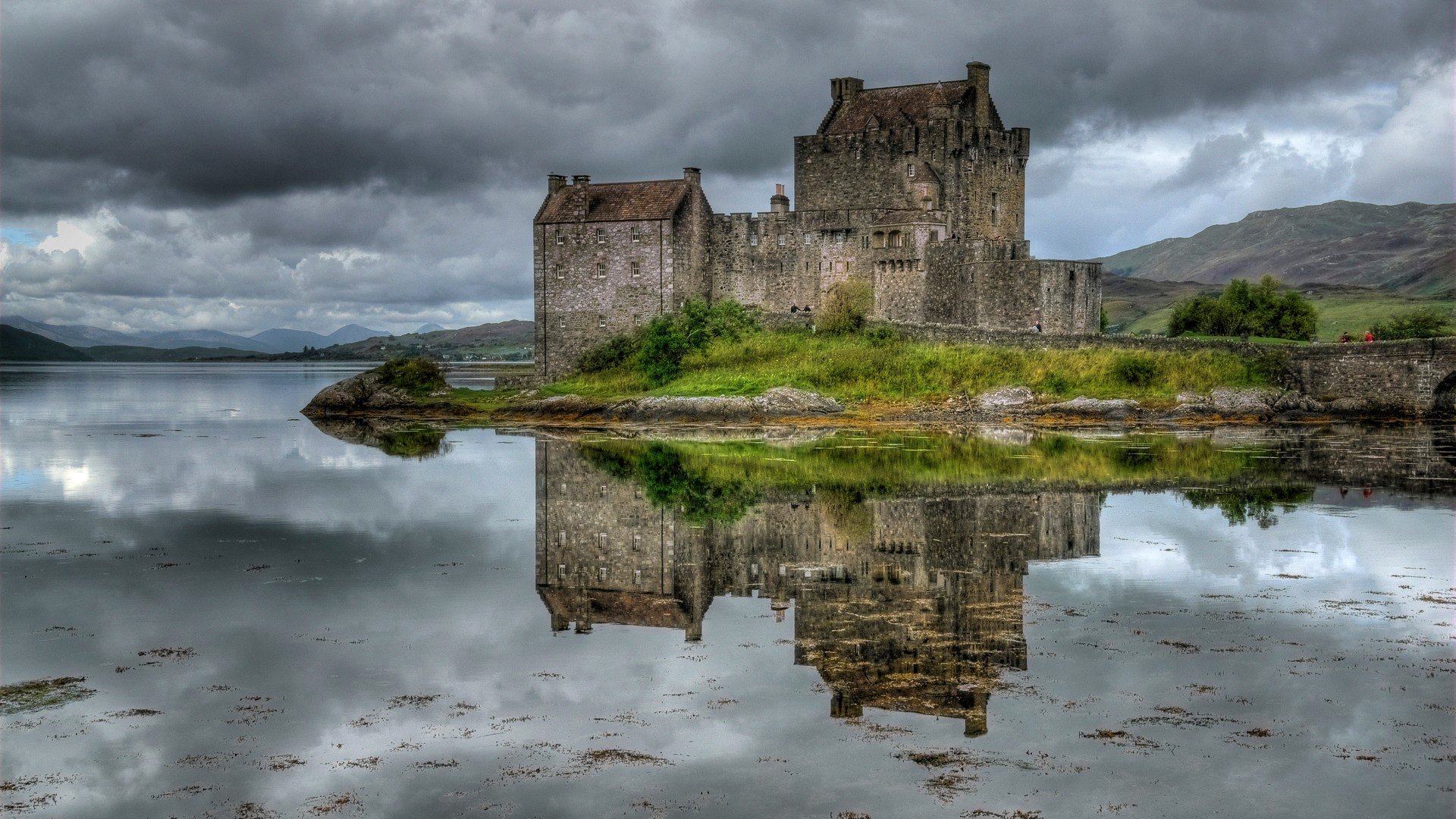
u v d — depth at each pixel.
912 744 29.69
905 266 124.50
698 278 132.62
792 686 33.97
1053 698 32.59
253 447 100.69
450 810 26.45
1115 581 45.94
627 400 119.06
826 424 111.38
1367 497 65.50
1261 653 36.38
